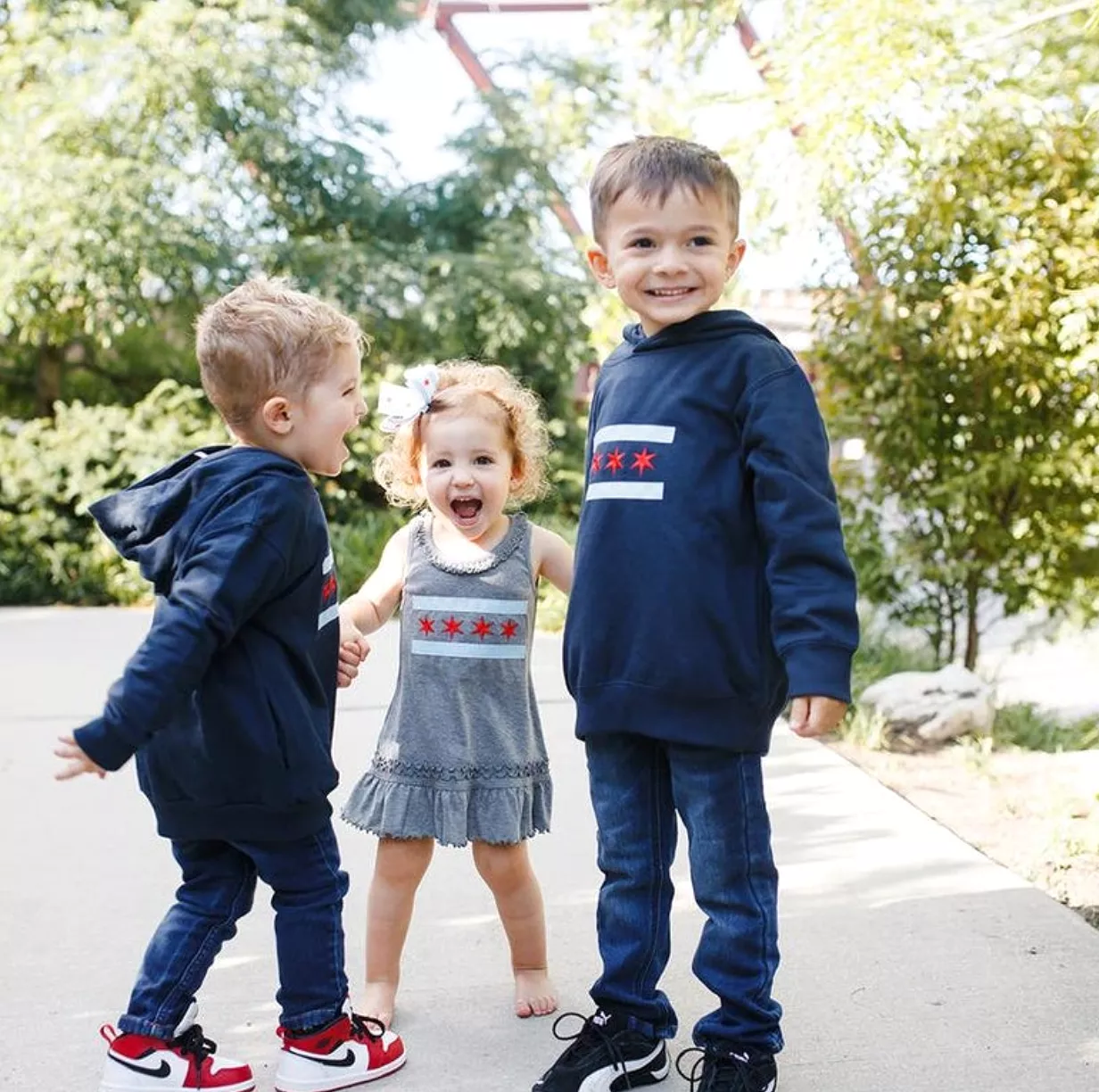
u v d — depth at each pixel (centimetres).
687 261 224
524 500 282
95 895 331
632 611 222
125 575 924
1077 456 618
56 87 962
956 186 606
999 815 409
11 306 936
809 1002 263
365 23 1088
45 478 924
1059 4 566
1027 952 288
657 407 226
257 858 220
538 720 266
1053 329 595
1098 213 588
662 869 235
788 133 593
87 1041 248
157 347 1066
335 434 227
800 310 889
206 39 993
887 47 547
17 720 527
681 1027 253
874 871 344
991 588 665
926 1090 227
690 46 695
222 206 1014
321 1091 226
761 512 215
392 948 258
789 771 453
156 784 220
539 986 262
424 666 255
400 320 1060
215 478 214
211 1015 258
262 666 214
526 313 1045
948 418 644
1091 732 583
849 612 209
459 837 250
